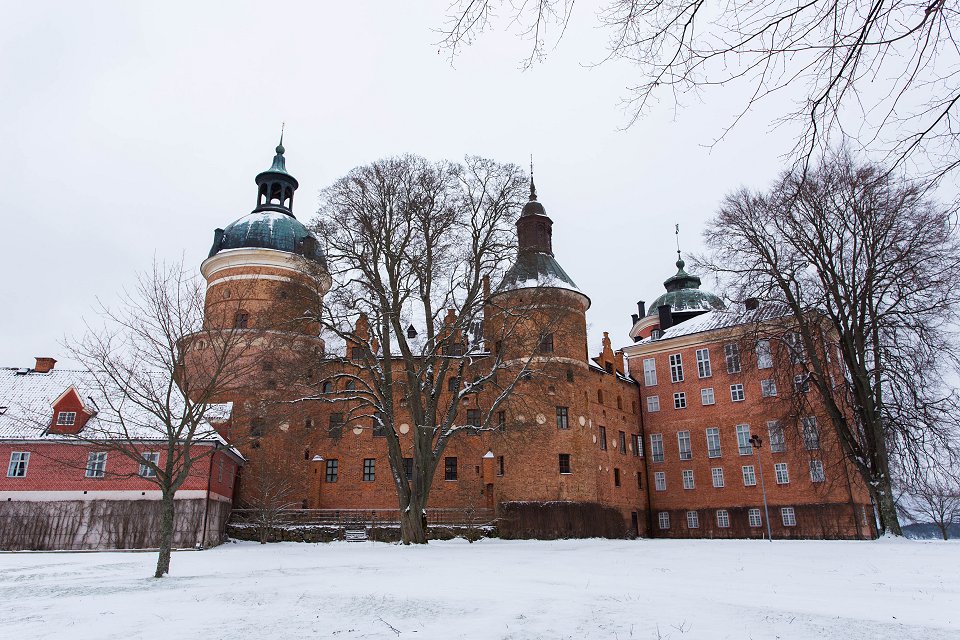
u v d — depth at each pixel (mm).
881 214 32188
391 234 37312
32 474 38406
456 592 13898
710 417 56812
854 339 35688
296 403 35281
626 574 18188
